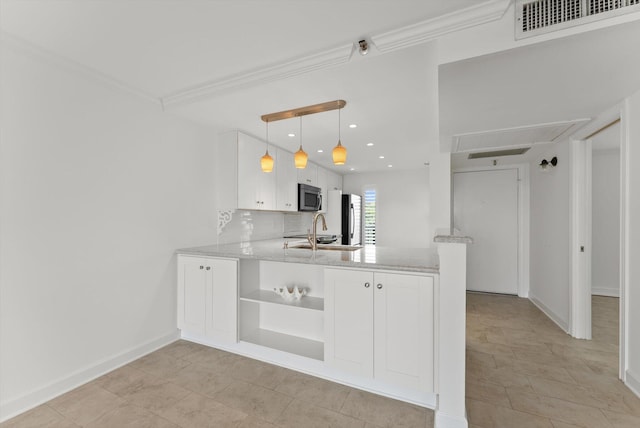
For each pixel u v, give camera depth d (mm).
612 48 1360
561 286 3125
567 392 1950
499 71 1581
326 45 1777
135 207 2420
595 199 4406
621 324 2082
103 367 2180
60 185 1955
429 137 3422
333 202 5281
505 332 2984
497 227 4484
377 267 1867
